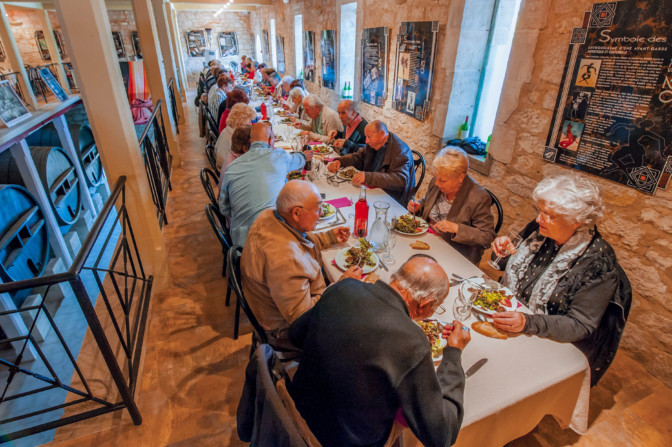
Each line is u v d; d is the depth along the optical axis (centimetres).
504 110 257
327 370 86
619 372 190
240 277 167
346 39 533
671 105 162
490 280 149
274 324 159
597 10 186
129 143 207
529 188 248
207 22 1265
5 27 555
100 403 159
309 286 144
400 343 82
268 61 1157
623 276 128
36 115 373
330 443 90
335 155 315
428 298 97
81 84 187
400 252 171
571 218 127
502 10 281
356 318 86
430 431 81
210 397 175
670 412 169
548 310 140
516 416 108
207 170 261
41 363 233
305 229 145
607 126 191
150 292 234
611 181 196
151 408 170
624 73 179
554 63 215
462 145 321
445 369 98
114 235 400
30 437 175
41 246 309
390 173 248
